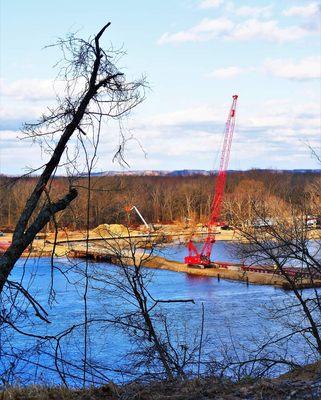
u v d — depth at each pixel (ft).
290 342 63.21
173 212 262.67
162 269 202.28
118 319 41.39
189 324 88.58
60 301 99.71
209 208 276.62
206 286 164.45
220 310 111.45
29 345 64.13
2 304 27.81
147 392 27.37
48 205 28.32
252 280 167.12
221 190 265.54
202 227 258.16
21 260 139.64
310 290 89.86
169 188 293.64
